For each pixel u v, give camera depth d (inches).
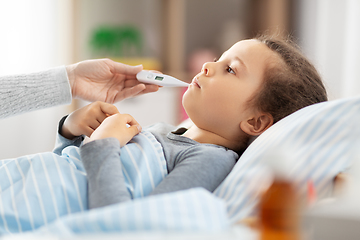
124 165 31.6
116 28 114.4
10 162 32.8
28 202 28.2
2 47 99.9
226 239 16.2
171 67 118.4
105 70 42.3
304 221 16.7
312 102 38.5
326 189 25.7
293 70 38.7
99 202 25.8
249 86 37.5
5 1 99.4
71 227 19.6
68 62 107.3
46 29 103.9
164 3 117.2
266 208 17.0
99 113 36.8
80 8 110.1
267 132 31.7
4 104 37.1
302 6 113.7
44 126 103.7
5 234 26.7
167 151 34.7
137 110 108.2
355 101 28.7
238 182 27.1
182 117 109.7
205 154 32.4
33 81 38.8
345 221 16.8
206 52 119.2
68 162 33.8
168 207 20.1
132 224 19.4
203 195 21.1
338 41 107.0
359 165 24.7
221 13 119.3
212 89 37.8
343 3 105.7
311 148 27.0
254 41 40.6
